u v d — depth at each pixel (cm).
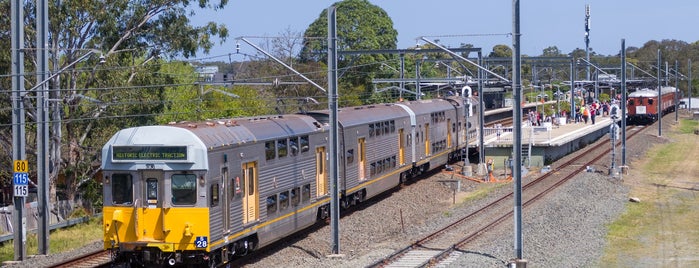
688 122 9231
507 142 5138
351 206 3388
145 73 3731
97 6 3556
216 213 2072
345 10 7356
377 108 3700
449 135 4784
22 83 2523
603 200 3744
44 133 2578
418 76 5391
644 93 8619
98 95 3653
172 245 2031
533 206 3403
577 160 5262
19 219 2509
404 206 3522
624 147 4719
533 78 7450
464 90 4581
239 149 2214
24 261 2455
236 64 7238
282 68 6244
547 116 7856
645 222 3225
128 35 3753
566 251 2580
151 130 2066
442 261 2364
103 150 2089
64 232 3119
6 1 3403
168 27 3822
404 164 3897
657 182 4444
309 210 2730
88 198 3947
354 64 6938
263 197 2362
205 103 4691
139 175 2056
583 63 8775
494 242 2675
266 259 2394
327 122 3006
